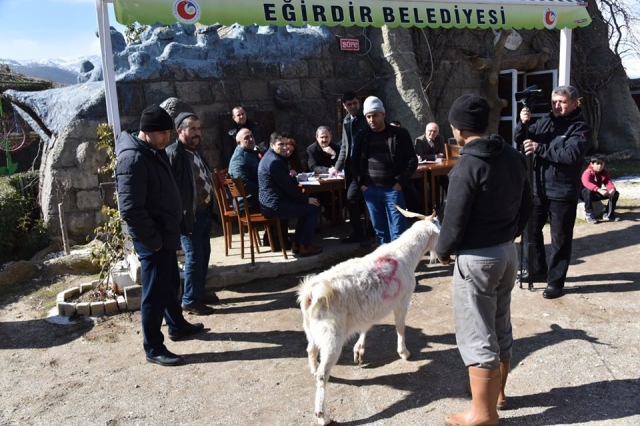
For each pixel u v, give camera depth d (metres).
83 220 7.87
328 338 3.34
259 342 4.56
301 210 6.16
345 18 5.59
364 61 10.63
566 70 7.00
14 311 5.69
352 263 3.69
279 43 9.65
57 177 7.73
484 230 2.89
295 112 9.73
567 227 4.88
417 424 3.25
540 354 3.98
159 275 4.15
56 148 7.79
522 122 4.98
